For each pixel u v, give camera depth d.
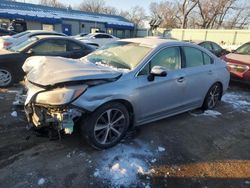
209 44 13.15
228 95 7.32
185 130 4.59
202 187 3.08
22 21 26.55
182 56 4.70
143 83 3.89
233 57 8.34
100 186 2.96
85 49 7.89
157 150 3.80
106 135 3.64
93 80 3.36
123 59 4.18
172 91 4.42
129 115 3.94
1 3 30.67
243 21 44.38
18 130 4.12
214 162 3.62
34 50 7.05
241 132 4.72
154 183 3.08
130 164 3.39
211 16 43.81
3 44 8.09
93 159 3.44
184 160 3.60
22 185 2.88
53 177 3.04
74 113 3.20
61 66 3.55
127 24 39.88
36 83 3.27
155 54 4.19
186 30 33.22
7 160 3.31
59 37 7.54
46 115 3.25
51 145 3.71
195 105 5.20
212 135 4.49
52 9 35.38
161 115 4.44
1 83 6.71
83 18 35.28
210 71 5.31
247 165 3.61
